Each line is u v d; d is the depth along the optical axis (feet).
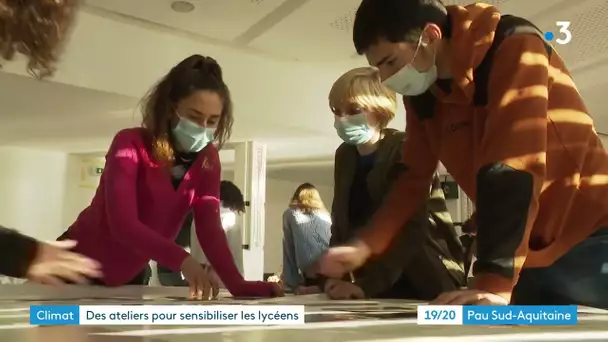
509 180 2.33
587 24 8.75
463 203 10.68
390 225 3.58
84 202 15.48
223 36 10.09
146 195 4.19
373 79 4.44
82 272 2.48
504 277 2.25
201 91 4.09
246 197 13.23
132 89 9.51
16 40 2.46
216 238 4.38
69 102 9.99
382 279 3.83
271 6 8.73
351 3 8.48
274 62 11.31
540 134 2.41
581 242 2.80
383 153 4.24
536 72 2.52
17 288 3.94
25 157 14.57
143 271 5.24
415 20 2.83
